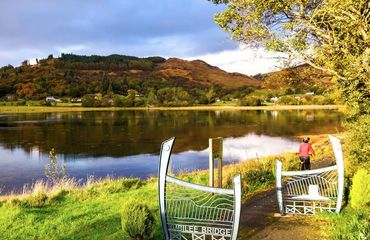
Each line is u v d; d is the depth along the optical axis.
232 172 15.43
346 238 7.90
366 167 11.48
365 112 12.16
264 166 15.87
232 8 13.30
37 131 63.34
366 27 11.38
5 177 28.09
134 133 59.19
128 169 30.98
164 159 8.34
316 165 17.81
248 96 185.38
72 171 30.25
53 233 10.01
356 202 9.82
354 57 11.27
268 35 12.95
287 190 12.53
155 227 9.23
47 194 14.46
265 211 10.47
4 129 67.31
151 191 14.42
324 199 9.95
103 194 14.55
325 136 48.41
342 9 11.63
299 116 92.62
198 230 9.05
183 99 195.75
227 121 82.69
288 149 39.25
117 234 8.97
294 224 9.33
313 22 12.37
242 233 8.84
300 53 12.69
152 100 190.38
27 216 11.52
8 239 9.71
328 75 13.91
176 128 67.31
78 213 11.70
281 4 12.62
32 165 33.00
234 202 7.62
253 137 51.25
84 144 46.53
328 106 127.69
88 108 172.25
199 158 35.28
